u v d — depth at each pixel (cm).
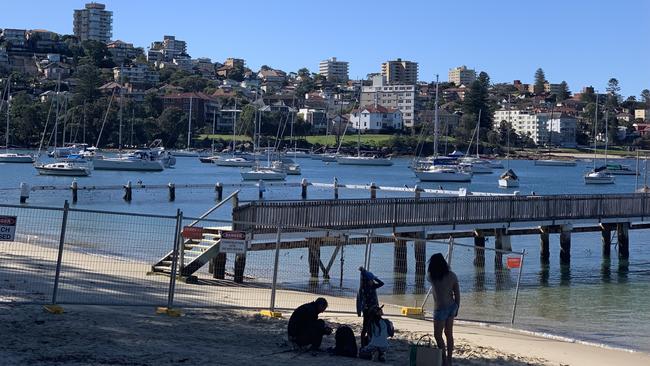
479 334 1897
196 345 1359
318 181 11300
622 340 2023
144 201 7031
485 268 3475
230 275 2762
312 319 1385
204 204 6919
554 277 3356
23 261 2470
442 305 1255
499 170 18000
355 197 8006
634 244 4797
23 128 17300
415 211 3366
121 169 12138
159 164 12406
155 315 1669
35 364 1102
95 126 17962
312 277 2969
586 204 3938
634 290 2997
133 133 18300
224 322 1653
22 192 5978
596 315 2423
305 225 2972
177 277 2420
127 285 2145
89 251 3141
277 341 1469
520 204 3722
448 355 1265
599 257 4122
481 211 3597
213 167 14550
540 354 1675
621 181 14238
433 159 13375
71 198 6919
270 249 2872
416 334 1731
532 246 4550
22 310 1559
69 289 1962
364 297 1398
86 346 1257
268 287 2542
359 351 1394
